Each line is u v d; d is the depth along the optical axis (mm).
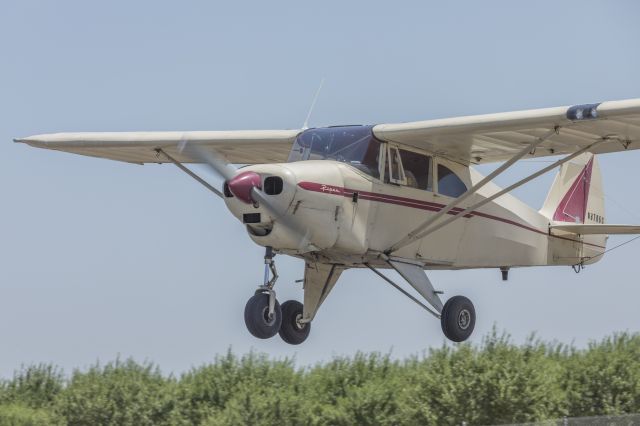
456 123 46719
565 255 59750
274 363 46188
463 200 50312
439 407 41188
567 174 62406
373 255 47812
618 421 39344
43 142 56562
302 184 44062
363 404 42000
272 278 46094
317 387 44812
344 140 48156
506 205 54875
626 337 46938
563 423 39125
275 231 44031
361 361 46344
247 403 41656
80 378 44938
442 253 51000
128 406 43000
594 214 64375
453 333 50219
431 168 50281
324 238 45312
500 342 43719
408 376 43312
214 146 54375
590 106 44219
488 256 53688
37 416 43594
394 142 48531
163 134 54719
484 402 40875
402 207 48438
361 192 46531
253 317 45875
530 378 41625
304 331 51281
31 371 48500
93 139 55719
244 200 43250
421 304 49281
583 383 43875
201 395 44125
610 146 50000
